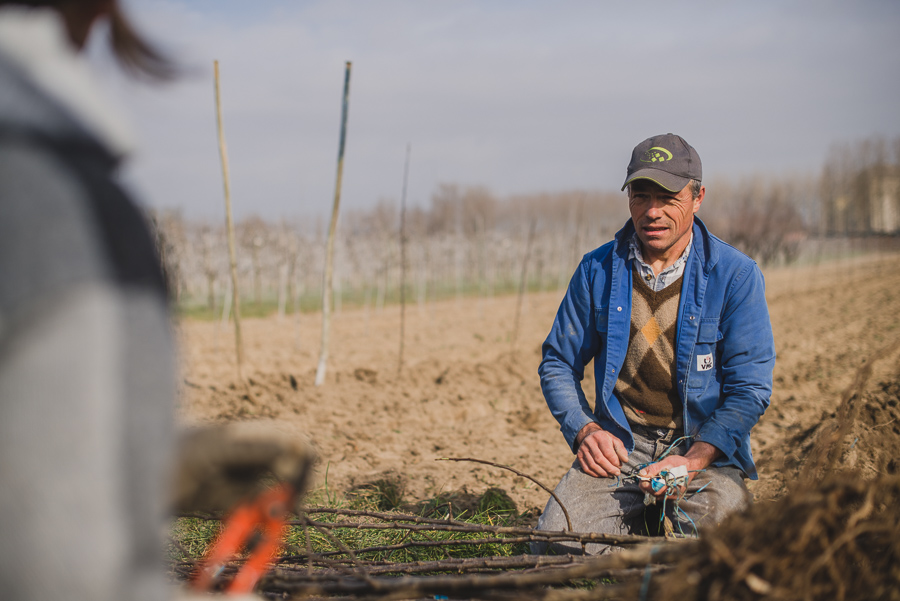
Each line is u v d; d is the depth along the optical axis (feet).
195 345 42.63
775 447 16.15
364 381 27.78
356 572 6.68
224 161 25.66
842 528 4.97
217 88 24.93
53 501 2.23
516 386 26.66
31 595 2.25
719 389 10.02
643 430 10.37
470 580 5.36
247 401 23.77
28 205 2.31
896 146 159.22
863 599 4.95
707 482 9.50
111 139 2.60
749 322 9.75
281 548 8.61
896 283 72.64
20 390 2.25
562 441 19.11
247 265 56.95
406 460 17.25
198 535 10.16
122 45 3.15
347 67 25.68
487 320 56.03
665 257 10.02
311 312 66.59
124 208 2.61
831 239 148.66
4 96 2.38
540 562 7.05
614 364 10.19
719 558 4.70
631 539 7.24
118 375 2.38
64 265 2.31
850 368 27.45
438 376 29.04
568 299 10.94
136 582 2.48
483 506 13.02
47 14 2.74
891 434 14.85
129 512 2.43
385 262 64.95
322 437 19.25
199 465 3.46
